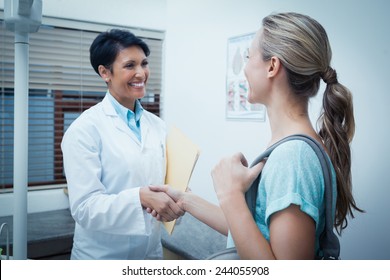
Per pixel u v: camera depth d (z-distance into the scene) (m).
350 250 1.59
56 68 2.43
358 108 1.53
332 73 0.70
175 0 2.60
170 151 1.30
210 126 2.33
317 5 1.67
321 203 0.62
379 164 1.45
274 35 0.67
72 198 1.15
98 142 1.23
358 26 1.50
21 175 0.93
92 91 2.58
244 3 2.04
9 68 2.28
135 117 1.39
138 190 1.10
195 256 1.76
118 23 2.61
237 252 0.65
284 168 0.60
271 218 0.60
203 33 2.35
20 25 0.90
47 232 2.02
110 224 1.11
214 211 0.97
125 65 1.25
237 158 0.69
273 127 0.71
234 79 2.11
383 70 1.41
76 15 2.45
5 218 2.22
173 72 2.67
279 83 0.68
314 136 0.67
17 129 0.92
